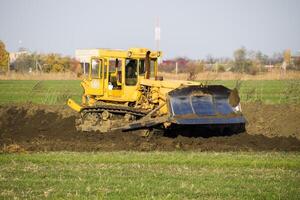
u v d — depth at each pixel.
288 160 40.47
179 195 30.31
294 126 58.47
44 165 39.16
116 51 53.75
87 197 29.97
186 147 47.28
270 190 31.50
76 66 164.25
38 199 29.64
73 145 48.12
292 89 93.88
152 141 49.47
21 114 67.25
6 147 47.28
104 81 54.81
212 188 31.91
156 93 51.66
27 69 181.88
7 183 33.22
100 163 39.84
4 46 181.25
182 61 159.38
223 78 135.12
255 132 56.81
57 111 71.00
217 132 52.22
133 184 32.78
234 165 39.03
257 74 148.12
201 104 48.38
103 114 53.47
